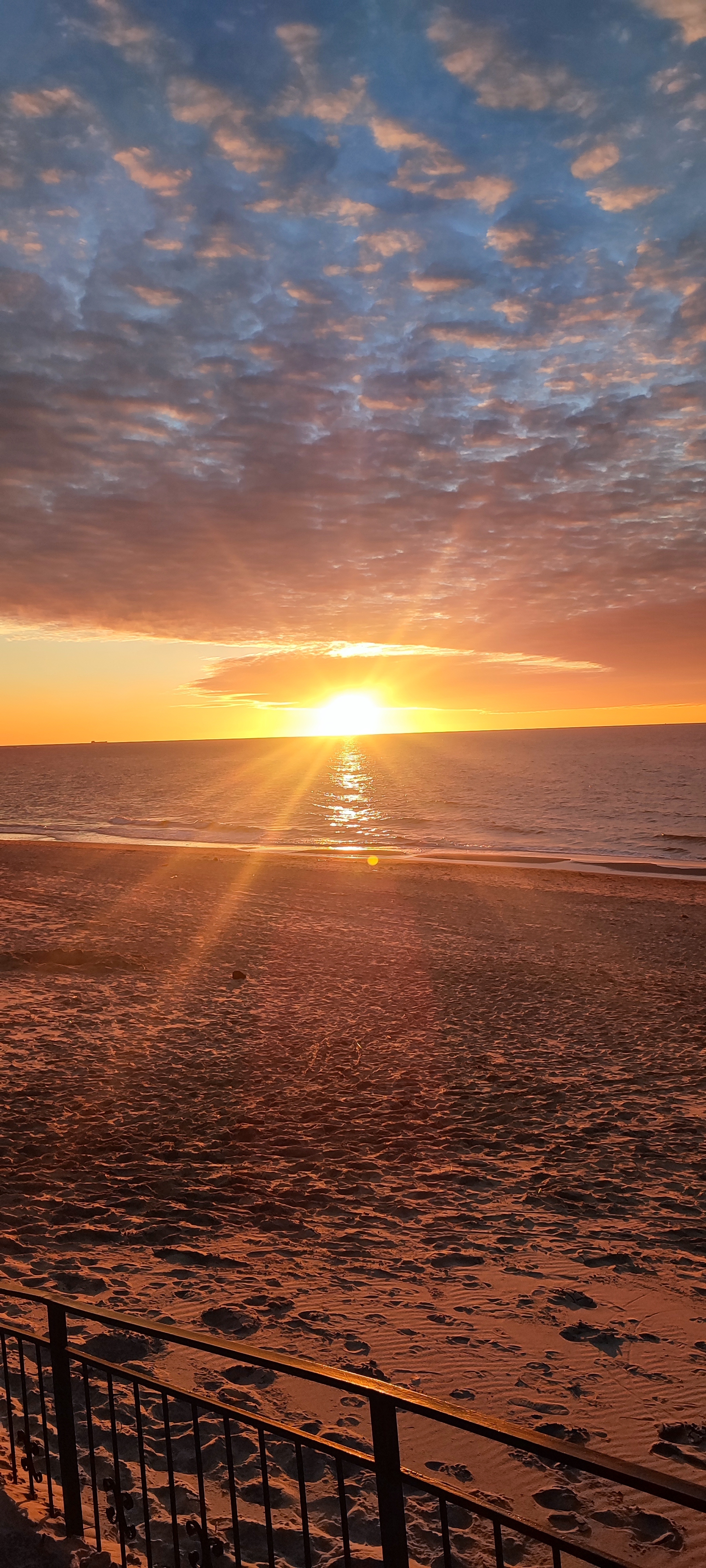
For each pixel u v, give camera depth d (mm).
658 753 121250
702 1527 3607
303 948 19297
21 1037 12812
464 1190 7852
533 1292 5793
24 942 18984
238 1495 3713
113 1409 2941
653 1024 13727
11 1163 8352
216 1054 12242
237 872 29906
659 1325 5336
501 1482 3893
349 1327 5258
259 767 114188
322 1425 4262
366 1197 7680
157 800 64500
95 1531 3166
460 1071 11602
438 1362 4859
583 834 42656
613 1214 7270
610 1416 4355
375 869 31016
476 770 92625
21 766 126312
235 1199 7602
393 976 17031
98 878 28438
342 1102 10367
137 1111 9977
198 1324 5266
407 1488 3859
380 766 108188
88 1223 6996
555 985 16312
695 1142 9008
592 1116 9867
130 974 16906
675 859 34625
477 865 32125
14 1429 3746
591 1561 1909
